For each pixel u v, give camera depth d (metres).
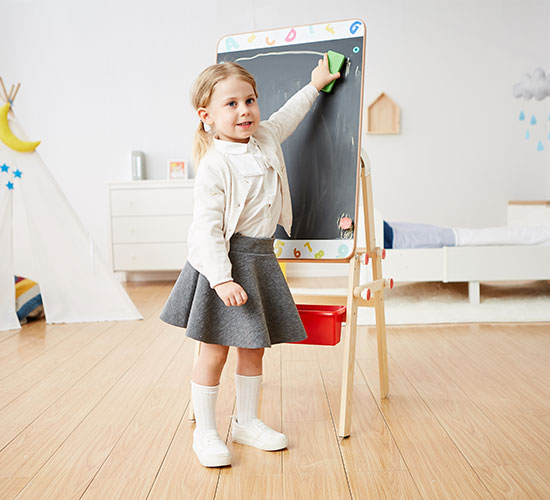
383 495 1.13
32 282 3.09
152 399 1.72
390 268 2.87
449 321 2.67
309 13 4.34
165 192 4.14
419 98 4.40
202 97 1.31
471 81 4.40
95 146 4.43
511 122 4.44
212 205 1.24
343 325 2.66
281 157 1.39
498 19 4.36
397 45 4.37
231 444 1.40
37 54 4.37
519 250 2.88
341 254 1.45
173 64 4.39
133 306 2.95
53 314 2.90
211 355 1.30
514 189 4.48
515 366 1.97
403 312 2.76
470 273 2.87
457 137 4.43
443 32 4.37
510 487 1.15
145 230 4.18
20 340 2.53
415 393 1.73
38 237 2.87
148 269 4.20
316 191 1.49
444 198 4.47
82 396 1.76
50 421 1.55
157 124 4.42
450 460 1.27
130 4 4.35
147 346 2.37
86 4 4.35
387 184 4.45
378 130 4.39
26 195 2.84
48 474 1.25
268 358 2.15
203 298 1.25
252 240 1.28
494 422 1.49
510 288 3.38
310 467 1.26
